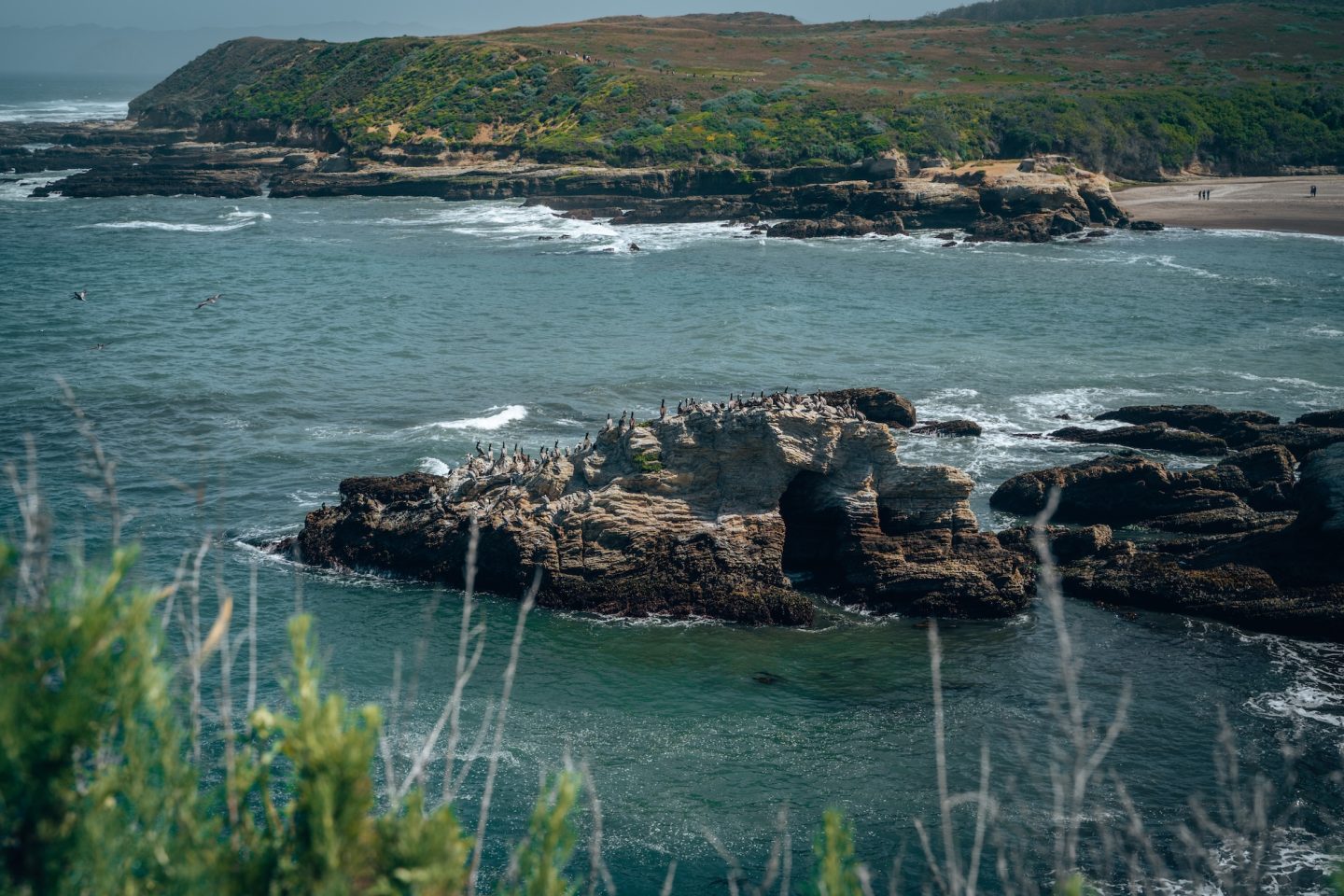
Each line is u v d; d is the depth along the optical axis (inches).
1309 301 3518.7
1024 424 2377.0
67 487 1921.8
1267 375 2728.8
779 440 1596.9
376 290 3718.0
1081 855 1018.1
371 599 1577.3
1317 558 1557.6
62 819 333.1
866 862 1029.2
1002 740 1237.1
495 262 4281.5
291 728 369.7
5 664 334.0
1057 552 1722.4
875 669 1412.4
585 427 2326.5
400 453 2154.3
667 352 2945.4
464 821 1059.3
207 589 1571.1
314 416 2377.0
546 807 414.3
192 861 346.6
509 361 2849.4
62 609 346.3
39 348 2896.2
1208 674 1387.8
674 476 1614.2
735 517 1604.3
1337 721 1275.8
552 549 1585.9
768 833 1077.8
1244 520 1781.5
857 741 1240.8
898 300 3587.6
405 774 1122.7
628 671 1397.6
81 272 3949.3
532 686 1350.9
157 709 360.5
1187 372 2755.9
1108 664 1418.6
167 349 2910.9
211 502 1888.5
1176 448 2169.0
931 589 1578.5
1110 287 3772.1
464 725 1245.1
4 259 4158.5
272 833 369.7
